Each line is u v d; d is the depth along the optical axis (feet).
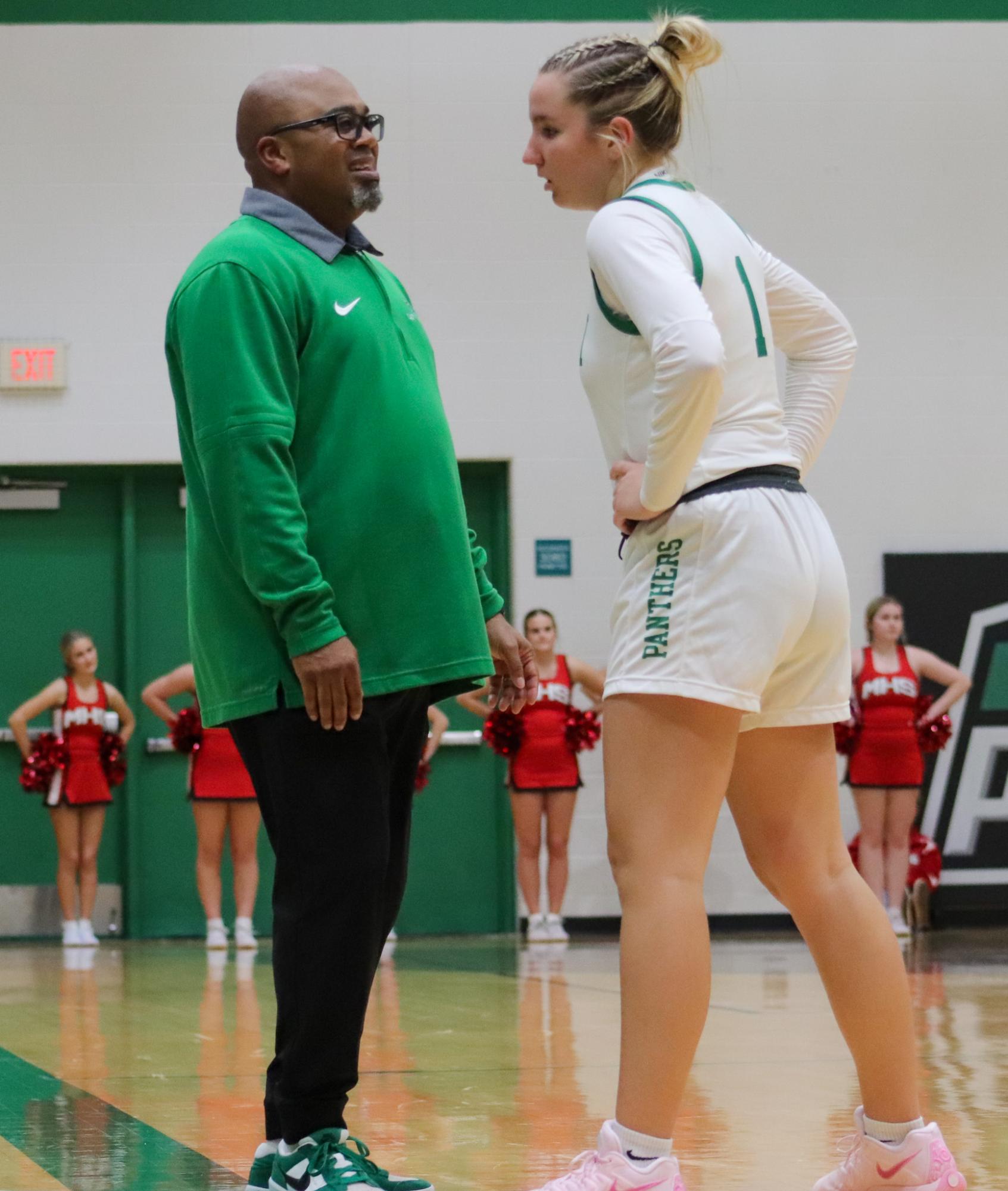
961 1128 26.40
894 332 93.09
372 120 21.91
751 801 20.75
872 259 93.15
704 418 18.65
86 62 90.17
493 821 91.56
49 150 89.97
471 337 91.20
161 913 89.97
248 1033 41.96
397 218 91.09
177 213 90.38
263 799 21.11
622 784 19.62
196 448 20.20
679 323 18.61
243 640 20.59
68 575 90.89
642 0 92.43
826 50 93.30
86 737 85.05
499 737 84.94
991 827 90.89
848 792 91.04
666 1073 18.84
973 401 93.30
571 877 89.15
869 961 20.21
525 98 91.86
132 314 90.02
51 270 89.71
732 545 19.43
